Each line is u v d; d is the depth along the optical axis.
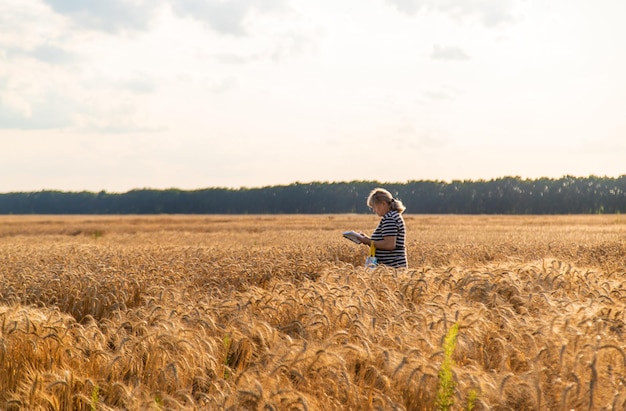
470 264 14.16
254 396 3.81
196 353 4.80
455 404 3.83
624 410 3.68
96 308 8.17
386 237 8.34
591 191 171.12
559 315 5.20
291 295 6.50
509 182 180.88
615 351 4.46
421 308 6.16
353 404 4.02
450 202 182.50
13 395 4.35
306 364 4.38
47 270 10.43
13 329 5.29
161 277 9.83
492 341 5.02
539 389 3.86
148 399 4.05
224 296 7.66
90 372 4.81
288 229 48.41
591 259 14.31
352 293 6.32
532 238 24.31
